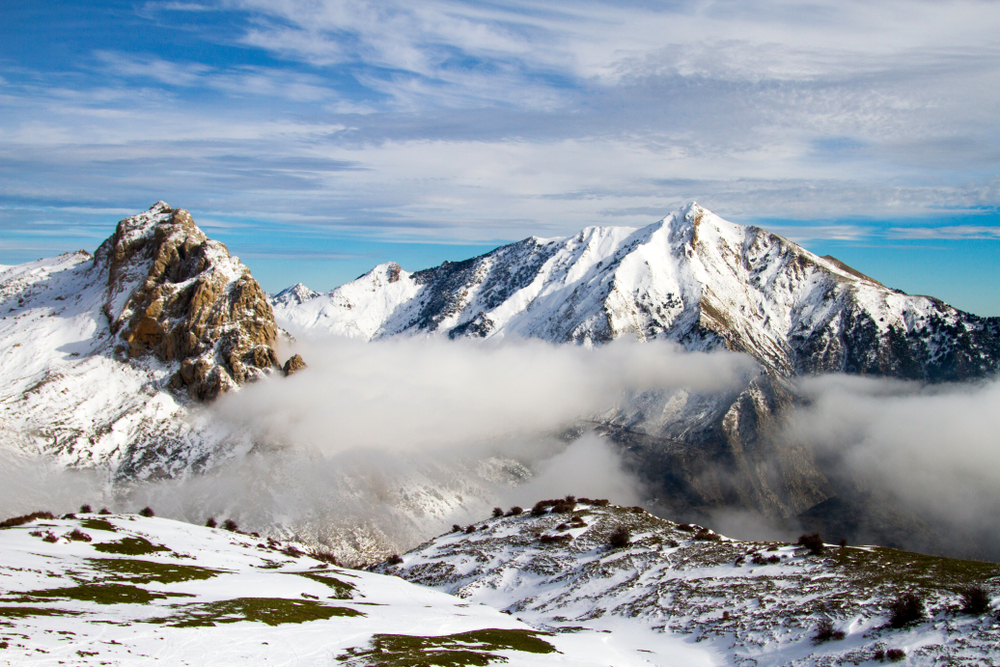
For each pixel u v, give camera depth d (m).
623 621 58.09
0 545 51.81
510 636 46.31
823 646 44.03
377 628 43.03
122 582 44.47
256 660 32.62
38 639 29.39
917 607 44.22
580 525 89.44
